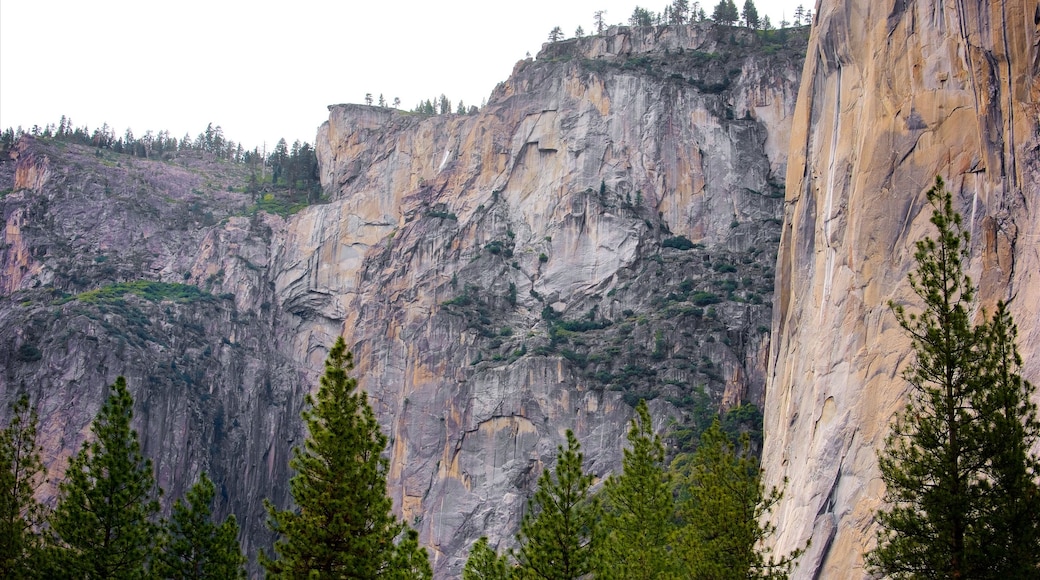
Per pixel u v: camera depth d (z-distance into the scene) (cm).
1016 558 3719
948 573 3812
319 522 4603
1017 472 3809
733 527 5147
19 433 5247
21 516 5134
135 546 5016
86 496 5122
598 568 5178
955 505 3850
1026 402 3972
